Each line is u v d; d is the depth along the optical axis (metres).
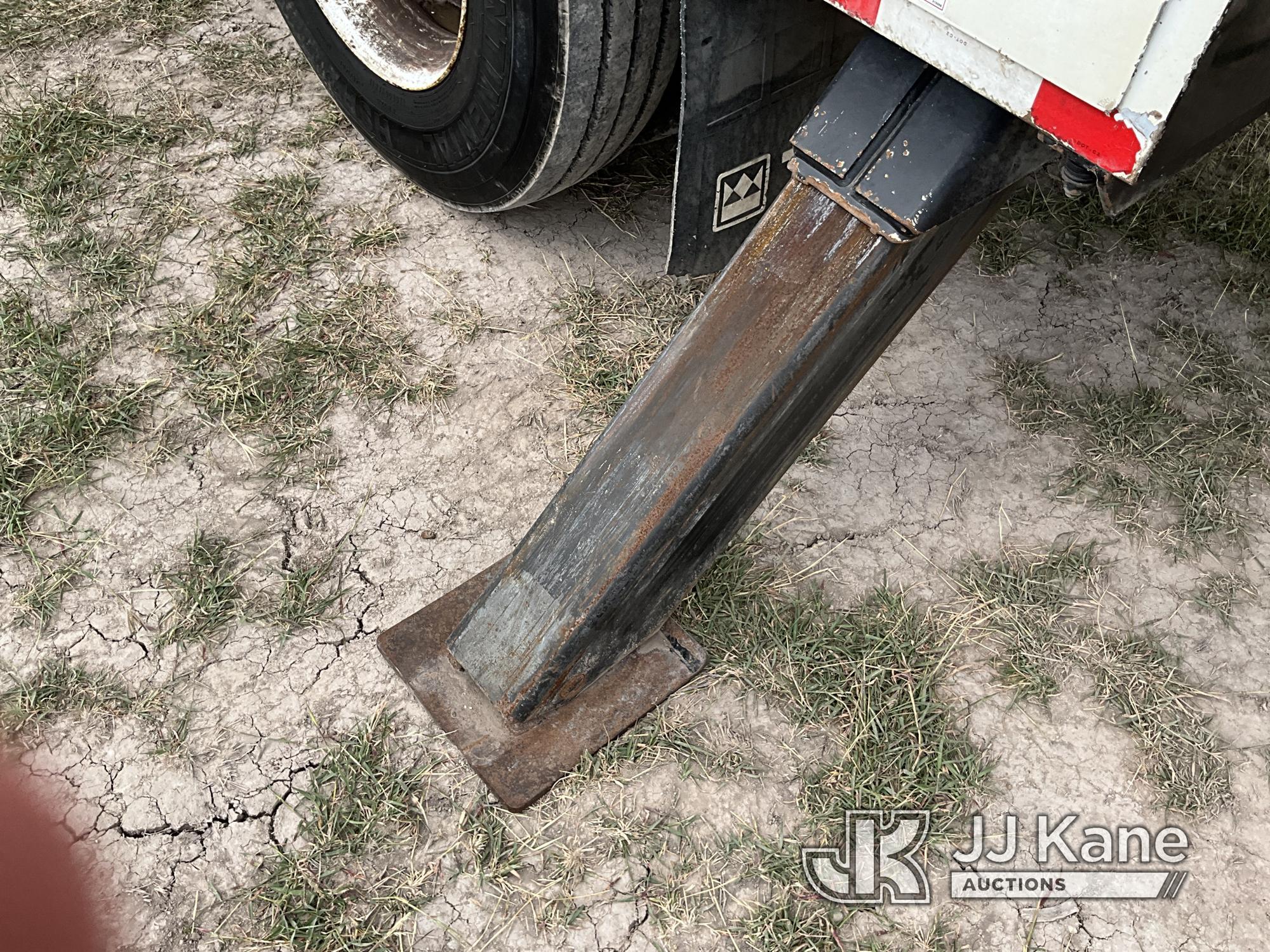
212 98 3.36
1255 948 1.82
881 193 1.54
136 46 3.53
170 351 2.65
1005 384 2.68
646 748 2.00
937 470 2.51
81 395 2.54
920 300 1.83
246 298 2.78
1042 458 2.54
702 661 2.12
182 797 1.93
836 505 2.43
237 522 2.35
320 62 2.92
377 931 1.78
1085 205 3.10
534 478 2.46
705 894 1.84
